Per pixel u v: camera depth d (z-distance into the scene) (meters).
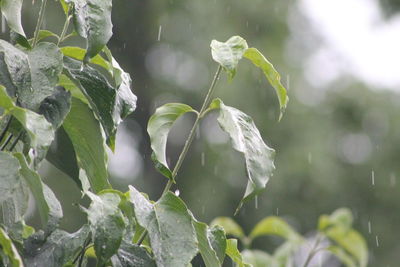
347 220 4.45
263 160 2.26
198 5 16.69
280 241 14.97
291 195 16.33
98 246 2.04
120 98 2.31
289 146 16.67
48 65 2.11
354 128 17.98
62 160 2.39
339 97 18.03
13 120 2.21
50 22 12.12
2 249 1.98
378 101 18.17
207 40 16.53
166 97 16.19
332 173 16.77
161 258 2.11
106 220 2.07
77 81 2.24
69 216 11.85
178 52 16.41
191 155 15.83
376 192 17.38
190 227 2.16
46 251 2.19
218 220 4.34
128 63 16.25
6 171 1.94
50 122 2.19
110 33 2.14
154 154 2.38
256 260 4.29
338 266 14.41
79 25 2.12
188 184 15.66
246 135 2.28
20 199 2.19
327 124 17.48
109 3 2.17
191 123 15.93
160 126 2.43
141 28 16.33
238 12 17.22
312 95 18.00
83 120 2.37
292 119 16.86
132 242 2.37
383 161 17.75
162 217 2.16
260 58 2.49
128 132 15.93
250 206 15.70
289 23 18.00
